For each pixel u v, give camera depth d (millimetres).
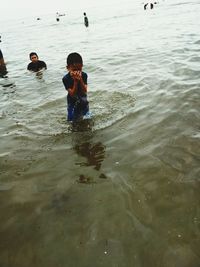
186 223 2855
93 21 36344
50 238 2838
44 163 4117
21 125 5570
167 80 7238
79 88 5297
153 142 4367
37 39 23438
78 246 2717
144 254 2578
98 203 3221
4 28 52562
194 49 10773
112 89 7168
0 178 3865
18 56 15172
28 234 2914
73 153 4301
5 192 3561
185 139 4324
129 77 8141
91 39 18766
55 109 6262
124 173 3695
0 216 3184
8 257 2688
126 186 3447
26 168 4043
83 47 15617
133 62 10141
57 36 23828
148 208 3084
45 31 31125
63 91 7602
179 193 3254
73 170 3875
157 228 2828
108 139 4605
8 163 4215
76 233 2859
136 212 3045
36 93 7711
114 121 5242
